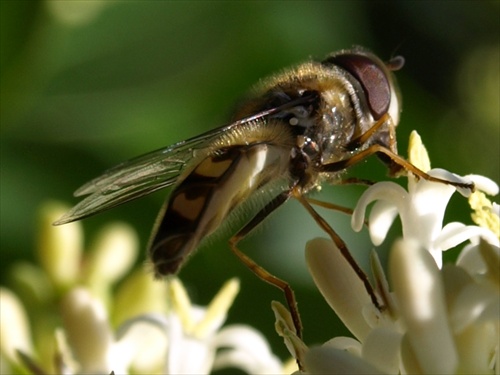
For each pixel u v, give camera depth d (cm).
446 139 10
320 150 7
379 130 7
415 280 6
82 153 9
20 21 9
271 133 7
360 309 6
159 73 9
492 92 11
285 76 7
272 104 7
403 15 10
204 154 7
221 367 8
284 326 6
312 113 7
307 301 9
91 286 8
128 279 8
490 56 11
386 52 10
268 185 7
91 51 9
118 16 9
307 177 7
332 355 6
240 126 7
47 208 8
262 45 10
